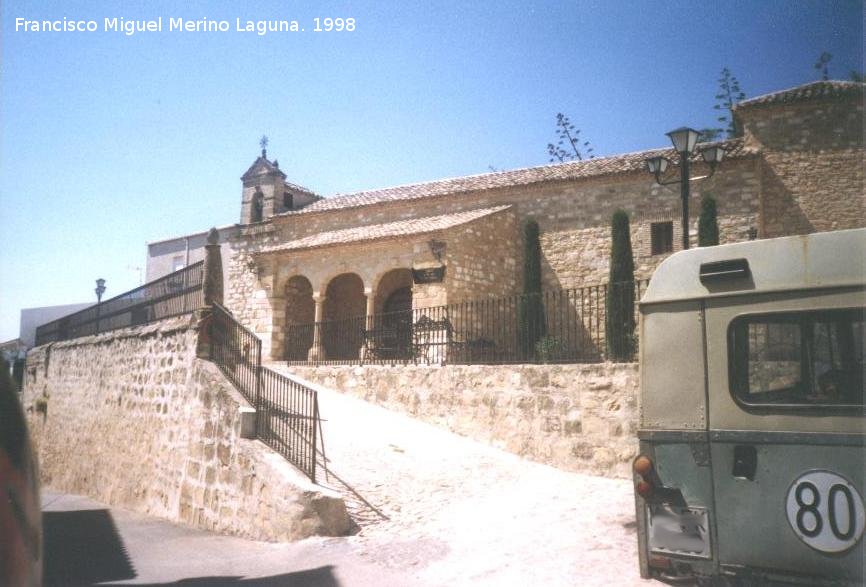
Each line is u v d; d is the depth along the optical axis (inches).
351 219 1153.4
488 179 1088.8
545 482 422.0
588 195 962.7
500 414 511.5
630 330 499.5
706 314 214.4
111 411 663.1
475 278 900.6
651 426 217.6
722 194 871.7
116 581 282.0
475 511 363.3
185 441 491.2
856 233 195.8
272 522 365.1
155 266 1499.8
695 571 204.8
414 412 582.6
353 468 430.0
